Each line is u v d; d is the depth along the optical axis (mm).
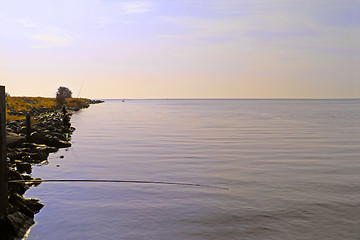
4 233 7703
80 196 11398
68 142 24281
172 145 24688
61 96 93750
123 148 23000
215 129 39031
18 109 50500
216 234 8203
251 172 15250
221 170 15633
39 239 7910
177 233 8273
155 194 11641
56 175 14414
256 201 10820
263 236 8094
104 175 14500
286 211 9852
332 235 8188
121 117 62625
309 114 84438
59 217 9344
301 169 15945
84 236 8094
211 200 10930
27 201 9633
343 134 33594
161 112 91375
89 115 67125
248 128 40719
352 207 10250
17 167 14664
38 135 22344
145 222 8992
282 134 33344
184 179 13844
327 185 12914
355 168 16219
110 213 9695
